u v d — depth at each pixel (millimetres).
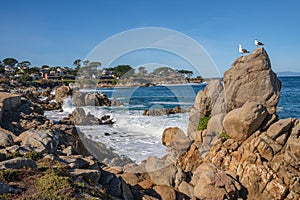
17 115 15312
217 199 8609
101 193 5961
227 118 12148
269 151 10664
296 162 10109
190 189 8953
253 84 14688
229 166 10977
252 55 15055
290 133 10992
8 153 6930
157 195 7988
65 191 5102
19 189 5004
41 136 8523
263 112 11625
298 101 36219
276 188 9719
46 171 5938
